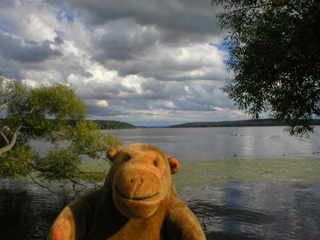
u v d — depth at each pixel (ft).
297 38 17.56
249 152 135.85
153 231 5.96
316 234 30.60
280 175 66.08
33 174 66.18
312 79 18.57
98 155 41.34
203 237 5.91
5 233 30.19
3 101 39.75
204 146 185.26
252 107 21.88
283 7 19.57
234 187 53.67
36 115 40.88
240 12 22.31
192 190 51.49
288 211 38.83
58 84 42.09
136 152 6.07
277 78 18.97
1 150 36.17
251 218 36.04
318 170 72.69
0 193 49.47
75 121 43.45
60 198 45.93
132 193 4.92
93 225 6.08
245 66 21.89
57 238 5.44
